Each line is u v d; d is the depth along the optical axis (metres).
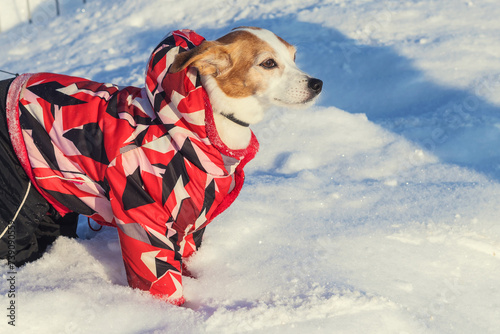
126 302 2.59
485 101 4.73
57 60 6.82
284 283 2.78
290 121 4.75
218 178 2.60
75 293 2.61
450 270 2.93
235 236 3.23
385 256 3.01
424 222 3.34
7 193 2.70
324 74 5.47
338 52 5.75
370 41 5.96
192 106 2.46
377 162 4.16
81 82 2.76
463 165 4.04
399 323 2.52
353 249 3.07
